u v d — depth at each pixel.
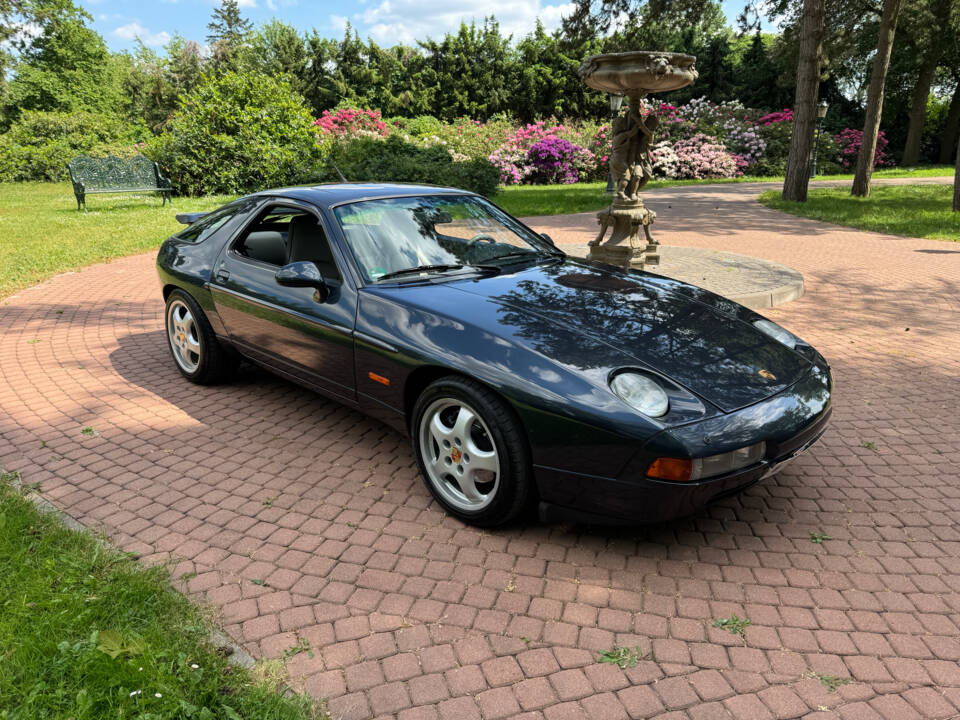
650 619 2.39
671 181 27.61
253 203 4.30
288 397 4.50
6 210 14.70
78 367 5.07
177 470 3.47
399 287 3.31
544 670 2.14
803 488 3.34
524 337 2.79
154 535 2.88
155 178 15.64
